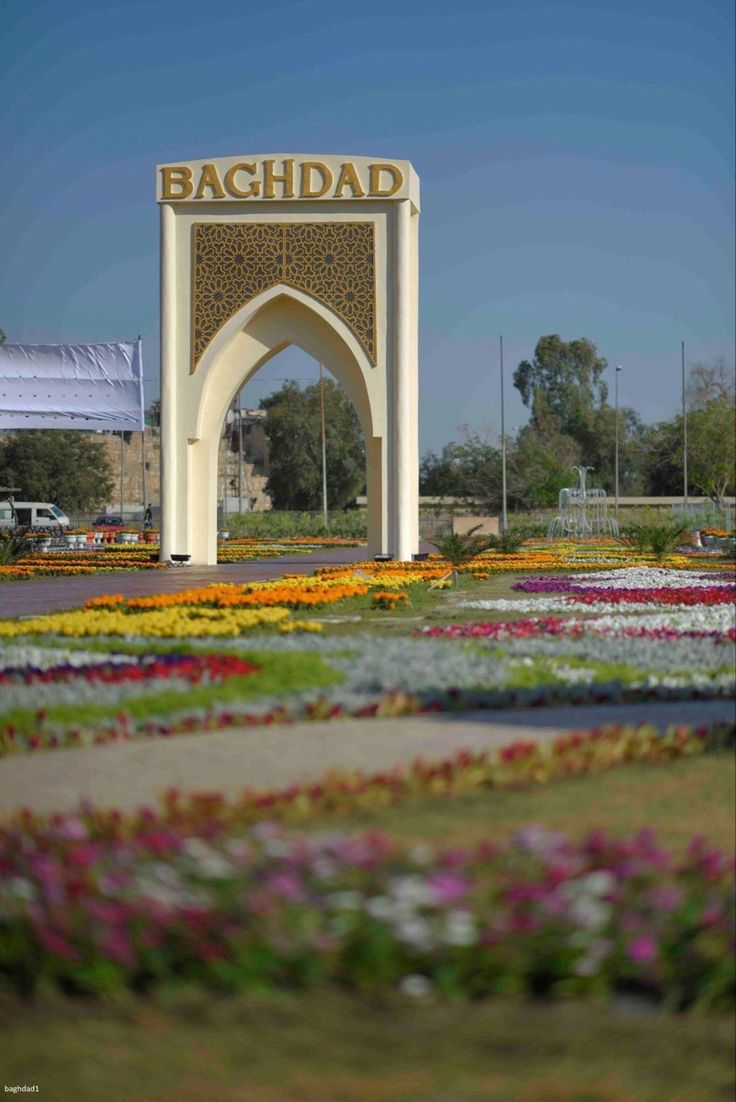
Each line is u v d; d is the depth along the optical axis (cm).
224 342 3844
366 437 3881
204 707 1116
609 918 499
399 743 958
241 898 508
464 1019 476
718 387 9669
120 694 1143
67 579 3322
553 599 2395
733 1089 433
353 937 491
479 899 510
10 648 1445
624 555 4312
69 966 496
